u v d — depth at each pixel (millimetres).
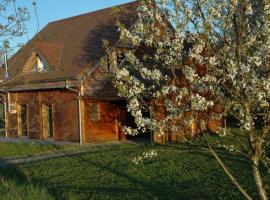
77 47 24859
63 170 14312
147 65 6270
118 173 13133
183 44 5746
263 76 5387
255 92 5098
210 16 5285
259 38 5504
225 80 5383
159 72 5910
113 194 10438
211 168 12766
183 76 5820
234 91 5215
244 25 5277
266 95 5164
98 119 23516
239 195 9602
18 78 9438
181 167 13266
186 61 5727
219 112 5941
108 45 5969
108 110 24047
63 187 11617
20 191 9492
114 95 23188
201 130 5570
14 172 14539
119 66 5879
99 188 11266
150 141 21609
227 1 5293
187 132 5785
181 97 5633
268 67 5219
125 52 6297
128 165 14250
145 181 11797
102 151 18719
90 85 22469
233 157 14250
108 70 5820
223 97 5516
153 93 5895
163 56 5742
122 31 5797
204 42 5324
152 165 13906
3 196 8930
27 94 26344
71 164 15438
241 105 5199
